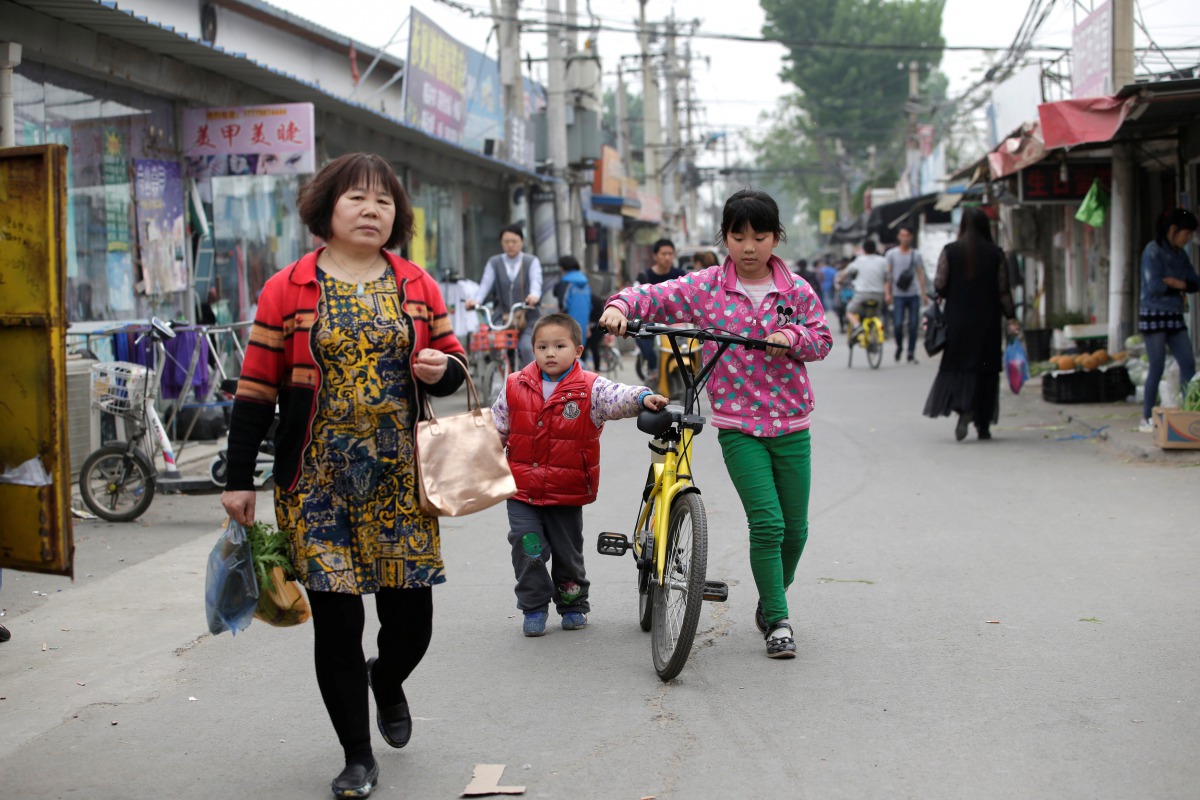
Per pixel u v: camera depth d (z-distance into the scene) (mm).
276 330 3506
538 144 25797
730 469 4961
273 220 14133
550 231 23141
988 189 17281
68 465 3625
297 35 18516
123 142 10688
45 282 3545
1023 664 4684
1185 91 9625
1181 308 9977
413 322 3582
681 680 4648
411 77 16703
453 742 4062
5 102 8539
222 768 3893
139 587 6273
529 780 3711
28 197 3551
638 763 3826
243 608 3607
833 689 4477
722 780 3668
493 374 13734
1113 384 12445
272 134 11477
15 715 4434
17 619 5715
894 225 29188
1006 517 7445
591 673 4773
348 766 3607
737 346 4898
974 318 10367
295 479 3512
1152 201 14812
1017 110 17984
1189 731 3932
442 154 18422
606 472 9570
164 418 10680
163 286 11352
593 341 18609
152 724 4316
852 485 8742
